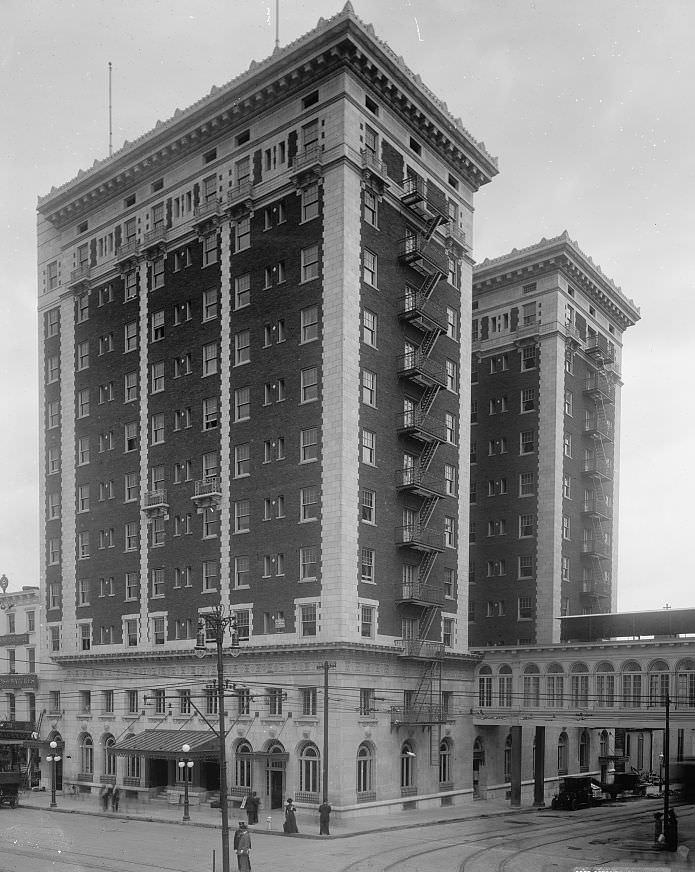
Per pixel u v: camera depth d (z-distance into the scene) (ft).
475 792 205.16
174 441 206.39
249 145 199.11
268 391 188.55
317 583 172.96
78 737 215.10
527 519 256.32
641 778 229.86
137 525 212.64
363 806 165.58
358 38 180.24
